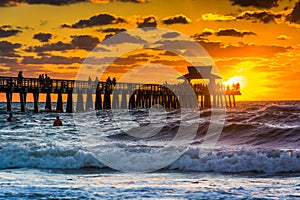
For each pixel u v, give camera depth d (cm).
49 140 3834
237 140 3934
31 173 2472
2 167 2673
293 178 2297
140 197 1798
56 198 1780
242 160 2567
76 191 1909
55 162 2694
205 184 2108
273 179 2270
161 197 1798
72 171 2552
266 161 2541
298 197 1803
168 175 2408
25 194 1847
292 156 2555
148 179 2275
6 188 1973
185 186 2039
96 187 2002
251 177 2341
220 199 1769
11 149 2805
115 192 1888
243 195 1838
